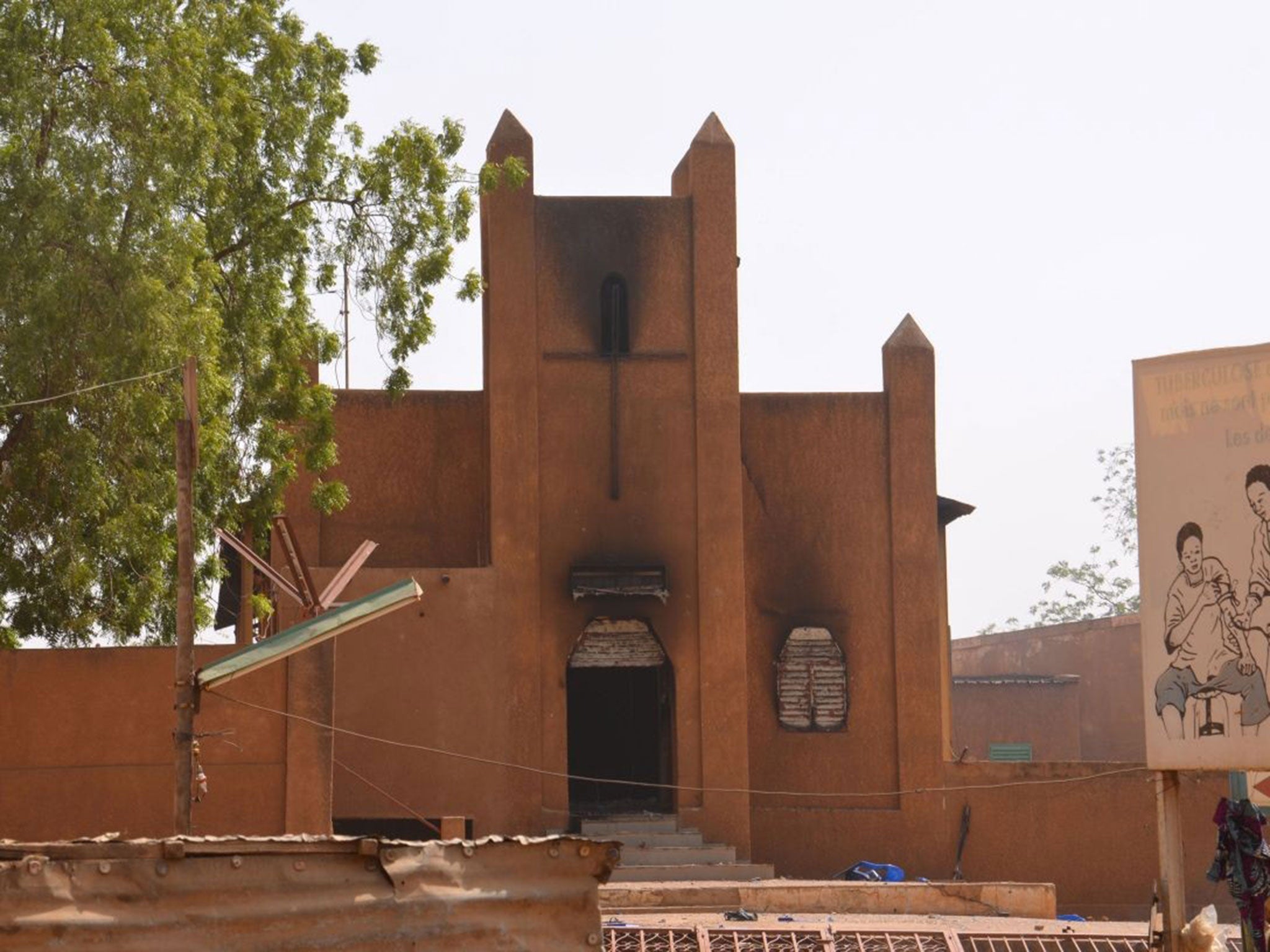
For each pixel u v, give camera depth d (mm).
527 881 8508
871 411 28781
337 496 25062
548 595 26344
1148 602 11914
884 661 28172
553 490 26609
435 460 28516
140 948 7551
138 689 20281
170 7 22406
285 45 24594
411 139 25031
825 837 27484
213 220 23797
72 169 20750
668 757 27281
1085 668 41531
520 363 26641
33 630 22234
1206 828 27141
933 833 27453
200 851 7781
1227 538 11617
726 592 26500
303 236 24750
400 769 25578
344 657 25734
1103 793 27469
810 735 27828
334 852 8078
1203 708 11602
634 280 27125
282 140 24469
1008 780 27562
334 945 7957
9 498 21656
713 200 27250
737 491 26719
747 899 23203
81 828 19984
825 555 28391
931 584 28250
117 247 21047
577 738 29969
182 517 15438
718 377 26938
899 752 27734
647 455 26781
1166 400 11938
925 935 20656
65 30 21312
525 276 26781
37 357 20609
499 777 25734
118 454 21547
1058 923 22109
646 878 24719
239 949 7754
